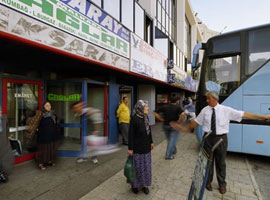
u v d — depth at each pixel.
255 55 4.19
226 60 4.52
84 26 3.94
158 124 10.54
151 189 2.98
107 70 5.61
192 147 5.77
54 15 3.18
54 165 4.02
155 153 5.10
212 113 2.83
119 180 3.29
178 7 17.50
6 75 3.75
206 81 4.72
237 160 4.57
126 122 6.02
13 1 2.50
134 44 6.27
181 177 3.46
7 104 3.81
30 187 3.01
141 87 10.08
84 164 4.12
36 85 4.49
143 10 8.05
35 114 4.43
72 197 2.71
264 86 4.02
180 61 14.13
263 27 4.19
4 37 2.45
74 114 4.64
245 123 4.18
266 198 2.82
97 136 5.41
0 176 3.12
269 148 3.95
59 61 4.30
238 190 3.00
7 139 3.22
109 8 5.33
